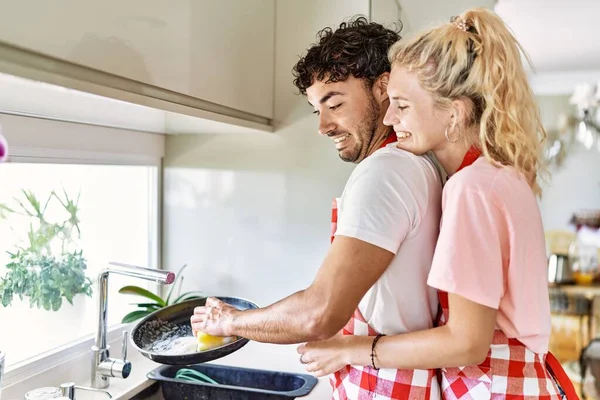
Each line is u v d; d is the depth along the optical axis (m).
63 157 1.39
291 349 1.70
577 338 4.14
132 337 1.17
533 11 3.33
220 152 1.78
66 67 0.81
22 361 1.30
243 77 1.46
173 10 1.09
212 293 1.80
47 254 1.40
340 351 1.00
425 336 0.93
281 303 0.98
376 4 1.65
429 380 0.99
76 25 0.81
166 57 1.07
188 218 1.82
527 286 0.93
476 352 0.90
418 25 1.78
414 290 0.98
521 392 0.95
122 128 1.60
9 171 1.28
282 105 1.71
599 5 3.19
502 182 0.92
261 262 1.75
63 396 1.15
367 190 0.94
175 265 1.83
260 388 1.50
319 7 1.66
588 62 4.77
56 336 1.43
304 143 1.70
